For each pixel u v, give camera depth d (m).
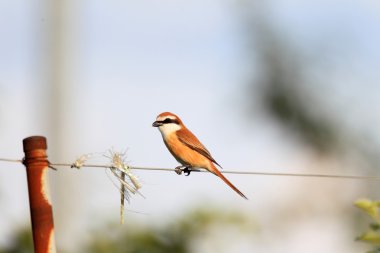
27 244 12.98
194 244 13.74
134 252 13.34
